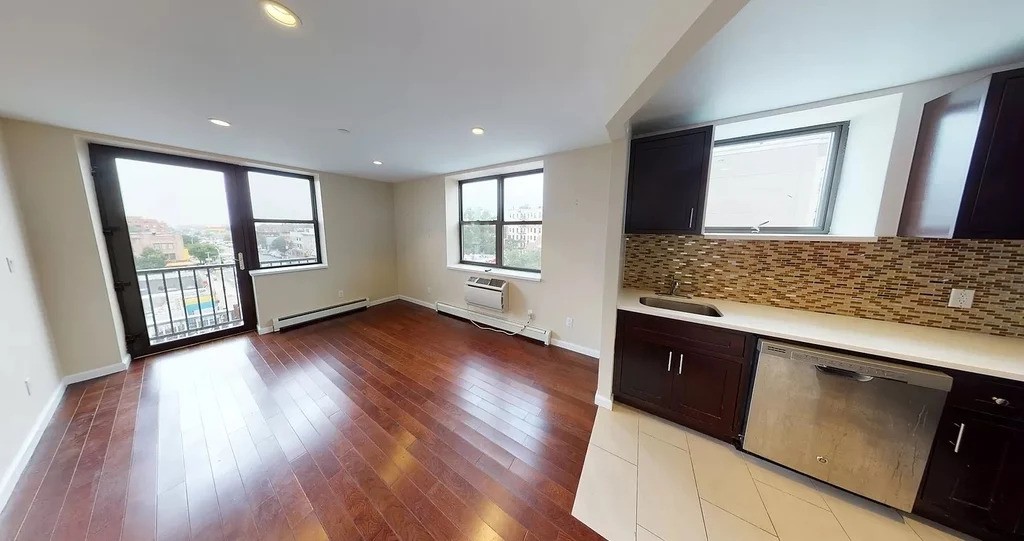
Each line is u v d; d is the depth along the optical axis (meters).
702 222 2.15
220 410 2.23
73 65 1.48
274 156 3.31
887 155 1.74
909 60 1.42
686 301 2.33
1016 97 1.27
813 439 1.61
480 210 4.32
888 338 1.58
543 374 2.81
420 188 4.66
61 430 1.99
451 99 1.91
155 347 3.14
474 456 1.83
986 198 1.36
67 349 2.50
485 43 1.35
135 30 1.22
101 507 1.48
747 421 1.79
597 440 1.97
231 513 1.46
